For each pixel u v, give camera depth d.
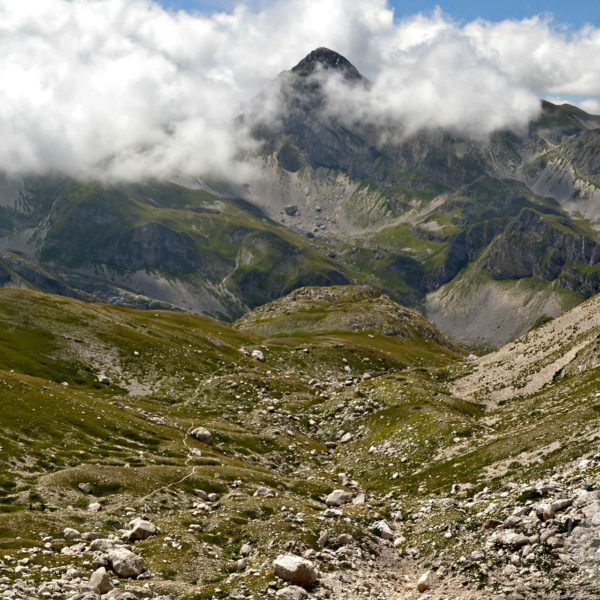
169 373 154.62
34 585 46.25
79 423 100.38
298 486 89.19
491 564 50.25
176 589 49.06
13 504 69.94
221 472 88.19
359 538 61.28
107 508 71.81
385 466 99.50
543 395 109.88
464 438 98.44
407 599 49.28
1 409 95.69
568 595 43.53
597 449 66.38
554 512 52.44
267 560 55.34
